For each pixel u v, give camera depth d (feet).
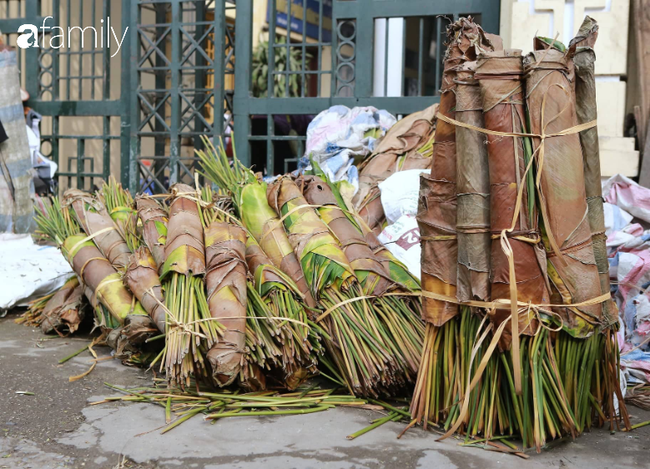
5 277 14.05
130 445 7.59
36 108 20.65
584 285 7.50
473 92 7.52
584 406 7.96
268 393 9.16
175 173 19.22
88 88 23.52
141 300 9.98
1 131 18.80
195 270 9.26
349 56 17.88
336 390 9.53
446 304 7.88
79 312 12.19
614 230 12.57
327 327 9.33
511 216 7.29
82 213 12.10
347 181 13.26
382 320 9.27
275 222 10.66
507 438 7.79
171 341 8.61
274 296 9.44
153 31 19.99
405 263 11.34
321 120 16.20
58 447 7.56
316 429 8.10
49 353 11.28
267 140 18.35
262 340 8.74
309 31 21.15
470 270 7.53
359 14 17.34
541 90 7.32
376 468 7.06
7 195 19.11
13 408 8.70
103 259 11.43
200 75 19.51
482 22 16.33
